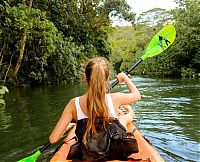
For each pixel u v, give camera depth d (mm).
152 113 7426
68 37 21000
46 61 17406
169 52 24938
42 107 8711
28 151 4719
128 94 2883
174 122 6398
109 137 2695
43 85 17078
